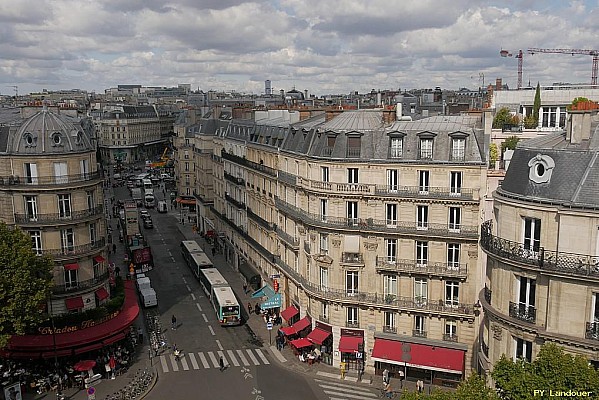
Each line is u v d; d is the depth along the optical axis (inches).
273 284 3326.8
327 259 2613.2
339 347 2613.2
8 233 2276.1
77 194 2620.6
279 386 2503.7
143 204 7086.6
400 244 2481.5
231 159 4259.4
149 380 2527.1
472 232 2345.0
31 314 2246.6
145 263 4237.2
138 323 3228.3
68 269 2598.4
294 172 2945.4
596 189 1421.0
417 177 2433.6
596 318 1439.5
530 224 1536.7
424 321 2501.2
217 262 4539.9
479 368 2176.4
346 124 2662.4
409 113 3496.6
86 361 2503.7
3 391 2283.5
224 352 2861.7
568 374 1254.3
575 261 1439.5
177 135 7190.0
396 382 2539.4
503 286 1606.8
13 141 2559.1
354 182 2554.1
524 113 3469.5
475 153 2349.9
